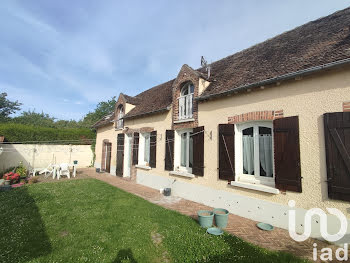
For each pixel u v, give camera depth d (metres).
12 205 6.47
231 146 6.32
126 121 13.03
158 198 7.96
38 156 15.85
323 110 4.52
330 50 4.89
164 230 4.78
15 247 3.87
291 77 4.96
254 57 7.77
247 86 5.77
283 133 5.11
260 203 5.51
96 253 3.72
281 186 5.09
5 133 14.23
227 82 7.03
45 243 4.05
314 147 4.59
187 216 5.80
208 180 7.03
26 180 11.27
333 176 4.19
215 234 4.50
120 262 3.46
